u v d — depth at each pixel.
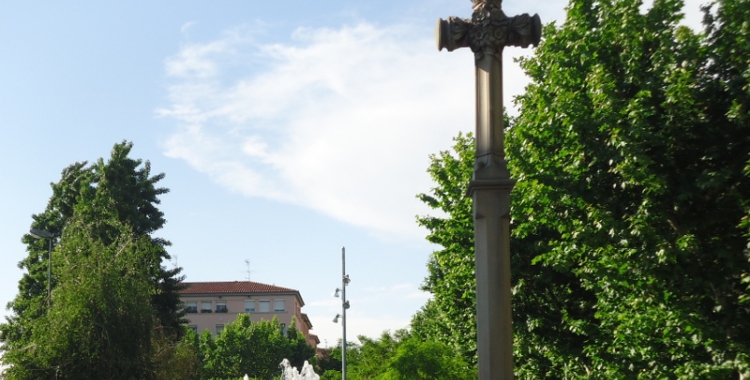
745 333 16.80
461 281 26.55
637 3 18.39
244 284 140.50
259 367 99.12
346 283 45.47
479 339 8.91
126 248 41.38
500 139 9.19
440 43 9.55
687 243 16.16
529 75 22.09
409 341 29.77
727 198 16.94
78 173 59.88
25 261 57.59
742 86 16.72
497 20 9.34
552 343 24.31
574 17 19.73
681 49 17.67
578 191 18.64
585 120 18.00
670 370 18.16
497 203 9.00
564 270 21.55
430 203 28.09
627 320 17.69
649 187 16.59
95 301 38.09
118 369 37.88
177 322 58.25
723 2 17.11
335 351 54.91
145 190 58.41
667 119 17.47
